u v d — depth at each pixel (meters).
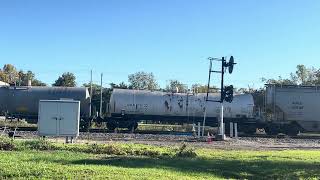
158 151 25.55
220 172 18.56
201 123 52.91
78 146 26.05
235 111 51.97
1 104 50.81
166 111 52.12
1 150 23.92
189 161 21.56
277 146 34.94
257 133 54.78
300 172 19.14
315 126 53.56
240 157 24.50
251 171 19.34
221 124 39.94
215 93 53.44
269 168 20.05
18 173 15.02
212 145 33.75
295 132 53.56
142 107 51.88
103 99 53.00
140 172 16.47
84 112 50.56
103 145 26.17
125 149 25.56
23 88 51.09
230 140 39.25
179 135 44.12
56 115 32.00
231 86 39.81
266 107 53.88
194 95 52.75
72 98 50.28
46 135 32.00
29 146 25.25
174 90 54.72
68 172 15.45
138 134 43.84
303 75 117.81
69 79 114.25
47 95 50.50
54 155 21.67
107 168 17.03
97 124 53.88
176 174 16.80
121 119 52.19
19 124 54.25
